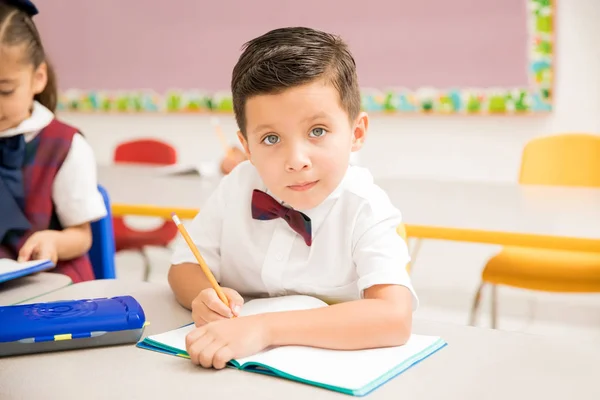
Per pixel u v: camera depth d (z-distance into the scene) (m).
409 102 3.54
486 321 3.01
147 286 1.18
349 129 0.95
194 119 4.03
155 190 2.28
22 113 1.46
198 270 1.13
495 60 3.37
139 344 0.89
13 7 1.45
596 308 3.07
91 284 1.19
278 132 0.91
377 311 0.88
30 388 0.77
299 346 0.86
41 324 0.86
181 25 3.96
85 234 1.57
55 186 1.56
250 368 0.81
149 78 4.09
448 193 2.14
